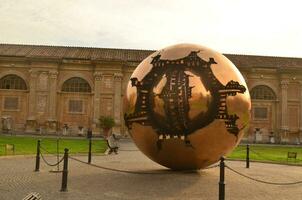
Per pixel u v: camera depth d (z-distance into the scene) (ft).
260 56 189.26
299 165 61.46
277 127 176.55
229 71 36.73
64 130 169.07
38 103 169.89
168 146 35.94
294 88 177.37
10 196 28.86
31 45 183.21
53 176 38.73
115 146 75.82
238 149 99.96
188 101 35.01
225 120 35.35
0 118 168.96
